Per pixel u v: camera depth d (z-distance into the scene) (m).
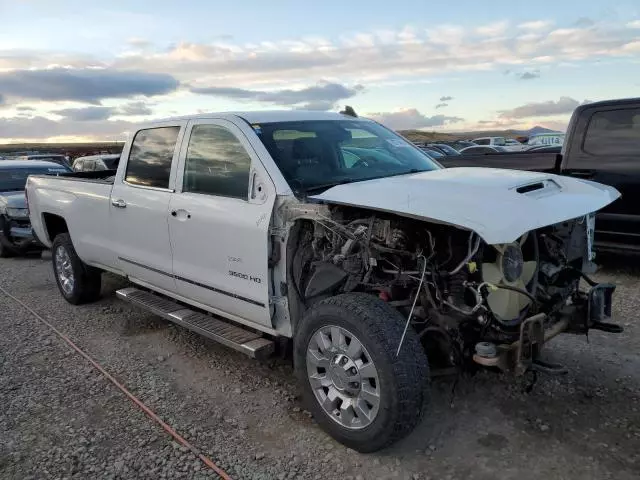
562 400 3.83
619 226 6.71
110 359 4.84
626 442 3.30
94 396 4.15
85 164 16.61
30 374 4.59
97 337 5.41
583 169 6.90
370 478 3.06
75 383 4.38
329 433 3.39
